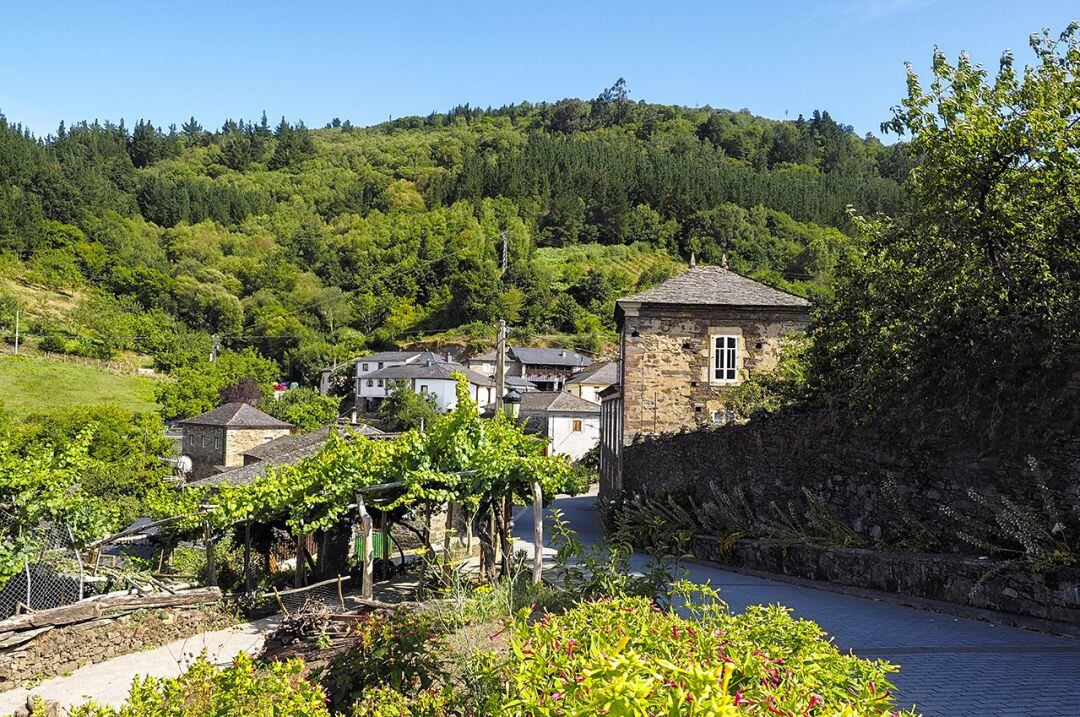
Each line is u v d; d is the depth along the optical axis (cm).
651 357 2314
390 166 16300
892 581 1105
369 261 10875
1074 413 913
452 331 8994
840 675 400
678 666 337
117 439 3241
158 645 1233
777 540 1356
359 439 1391
